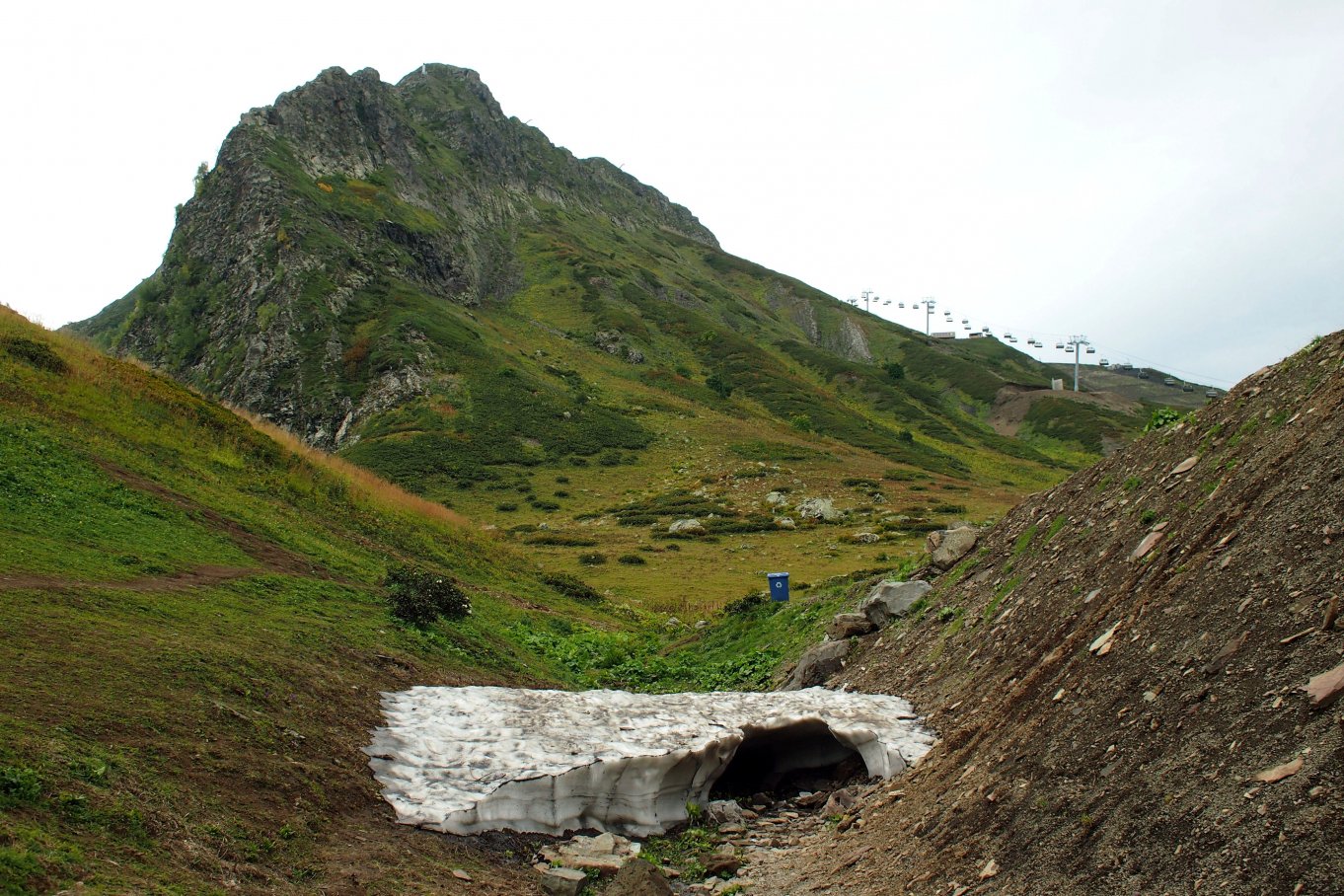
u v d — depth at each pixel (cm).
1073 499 1465
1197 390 19262
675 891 840
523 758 980
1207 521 896
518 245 16488
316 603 1491
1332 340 1061
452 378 9444
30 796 577
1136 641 788
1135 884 539
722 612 2831
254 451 2723
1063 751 734
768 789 1184
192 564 1478
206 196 12094
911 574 1862
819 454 8512
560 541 5356
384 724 1018
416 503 3412
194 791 693
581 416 9138
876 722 1159
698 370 12538
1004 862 662
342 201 12212
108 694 777
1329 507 696
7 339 2328
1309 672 566
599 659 2181
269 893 613
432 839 820
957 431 12219
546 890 789
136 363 2925
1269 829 488
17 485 1499
